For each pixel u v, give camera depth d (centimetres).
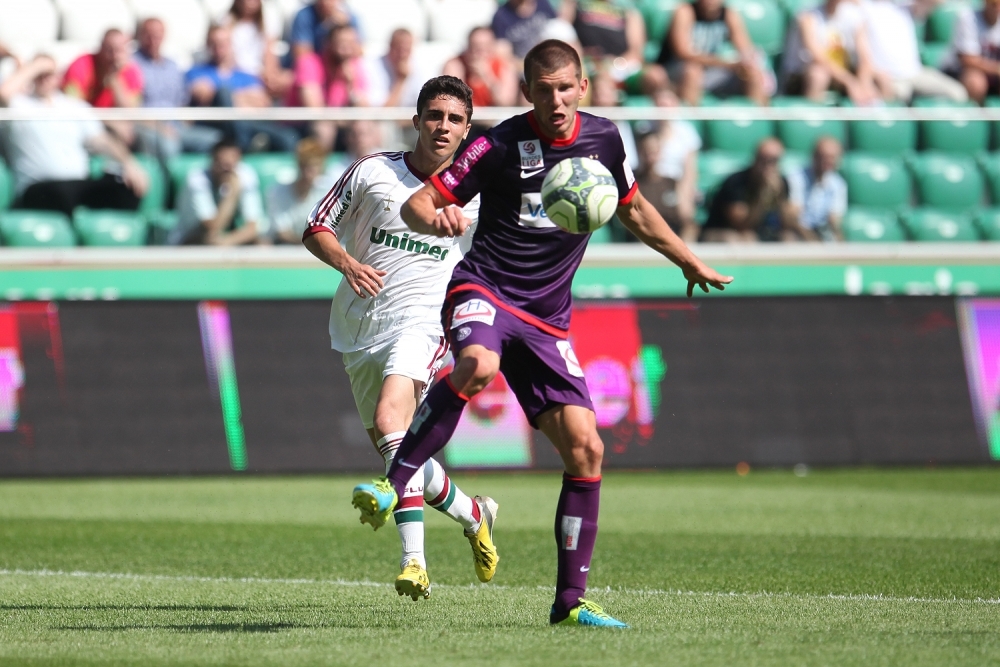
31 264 4647
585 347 4612
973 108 5512
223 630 1762
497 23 5494
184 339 4459
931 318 4891
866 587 2245
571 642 1614
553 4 5925
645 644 1592
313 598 2114
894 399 4791
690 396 4659
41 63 4922
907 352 4841
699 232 4978
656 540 2933
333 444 4459
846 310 4853
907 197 5212
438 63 5725
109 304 4447
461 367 1680
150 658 1547
